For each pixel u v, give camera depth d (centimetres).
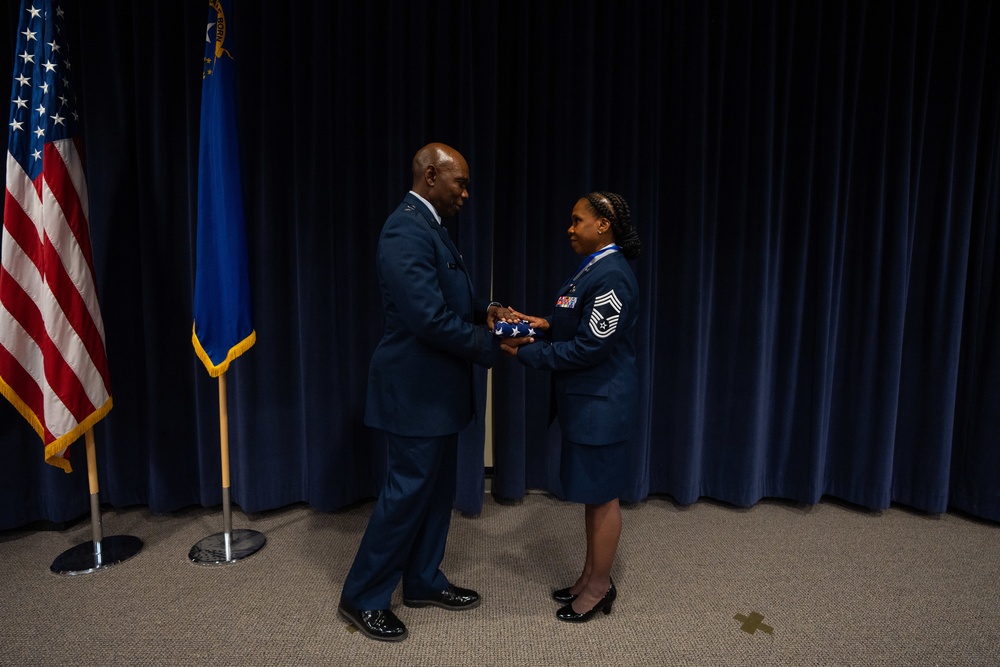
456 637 169
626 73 242
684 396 254
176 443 243
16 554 214
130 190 232
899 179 241
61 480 231
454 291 161
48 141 192
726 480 262
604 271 159
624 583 199
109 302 232
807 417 260
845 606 186
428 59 237
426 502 166
